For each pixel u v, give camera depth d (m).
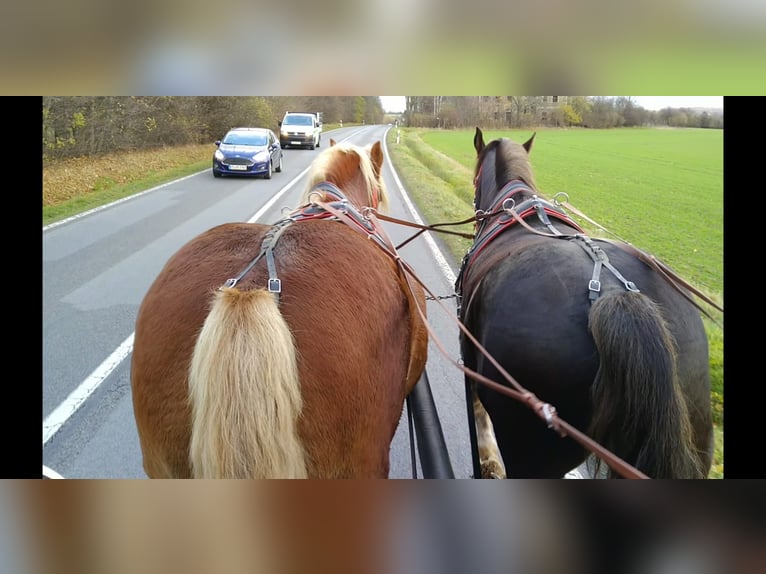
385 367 2.25
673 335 2.40
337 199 3.20
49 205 12.28
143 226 10.66
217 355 1.70
